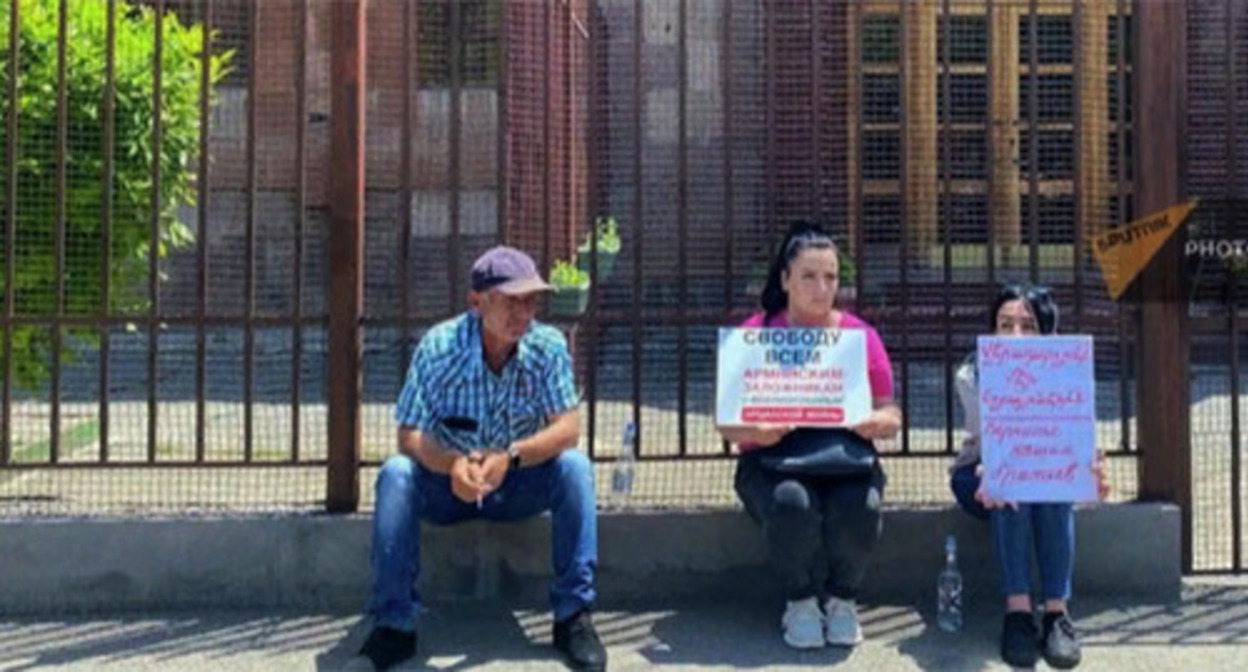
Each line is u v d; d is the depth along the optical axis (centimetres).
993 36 448
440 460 371
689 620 411
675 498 459
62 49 427
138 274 545
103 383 424
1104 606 418
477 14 561
